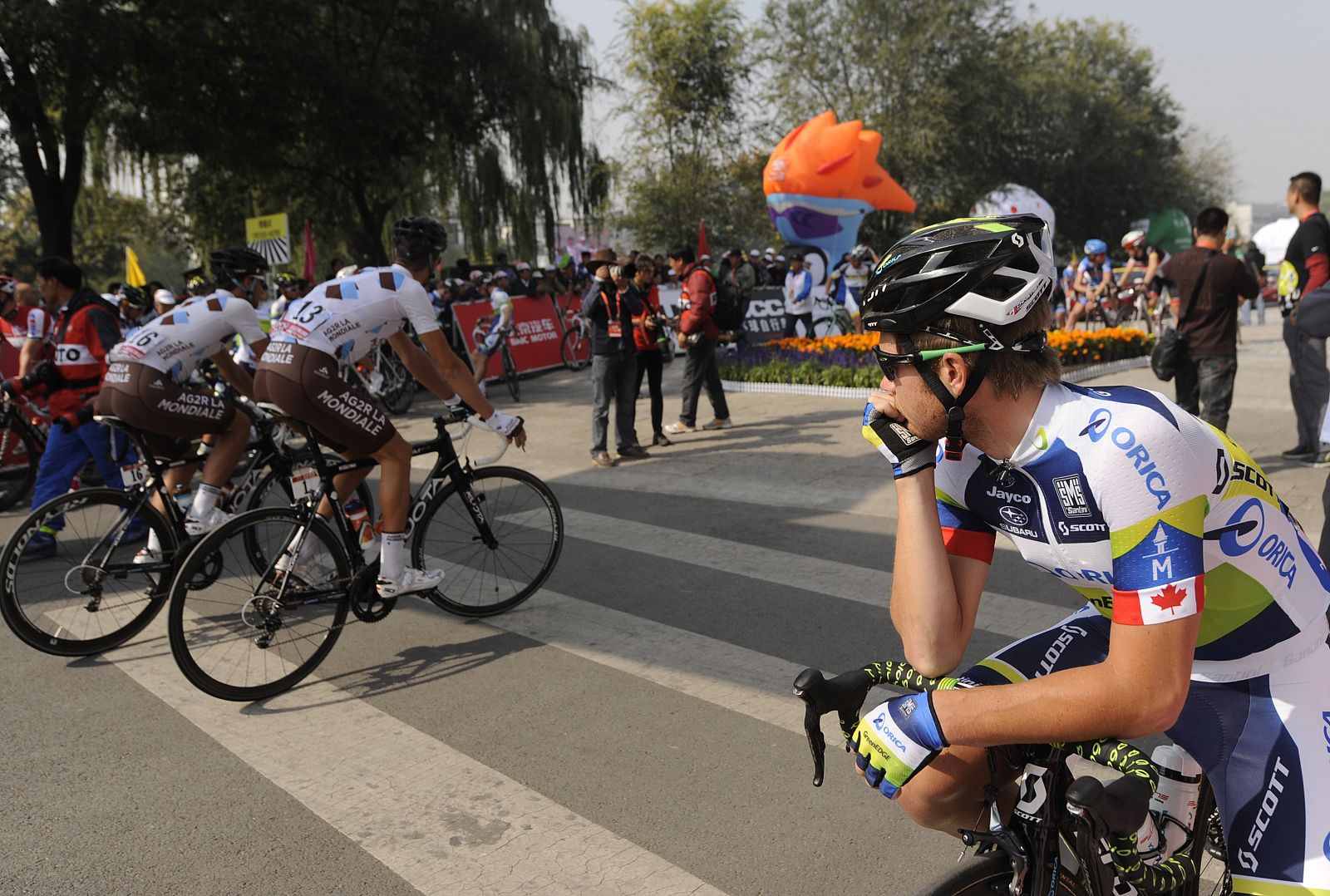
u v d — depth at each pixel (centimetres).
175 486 468
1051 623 410
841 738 325
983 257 137
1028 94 3647
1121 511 134
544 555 475
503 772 312
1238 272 610
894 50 3216
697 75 3061
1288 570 149
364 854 270
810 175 1628
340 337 381
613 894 249
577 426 1011
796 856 262
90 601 423
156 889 256
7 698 381
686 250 919
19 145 1662
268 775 316
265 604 379
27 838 282
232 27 1675
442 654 413
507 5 2164
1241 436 766
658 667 389
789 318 1516
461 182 2438
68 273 574
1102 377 1117
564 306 1571
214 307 443
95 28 1449
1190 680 144
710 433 918
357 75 1788
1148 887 151
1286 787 147
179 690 386
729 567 514
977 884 153
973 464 154
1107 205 4431
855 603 453
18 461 755
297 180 2272
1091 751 151
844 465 748
